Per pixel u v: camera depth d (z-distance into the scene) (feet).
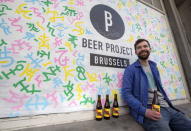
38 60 3.36
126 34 5.33
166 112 3.55
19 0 3.54
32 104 3.03
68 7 4.21
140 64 4.12
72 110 3.44
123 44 5.08
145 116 3.31
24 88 3.05
